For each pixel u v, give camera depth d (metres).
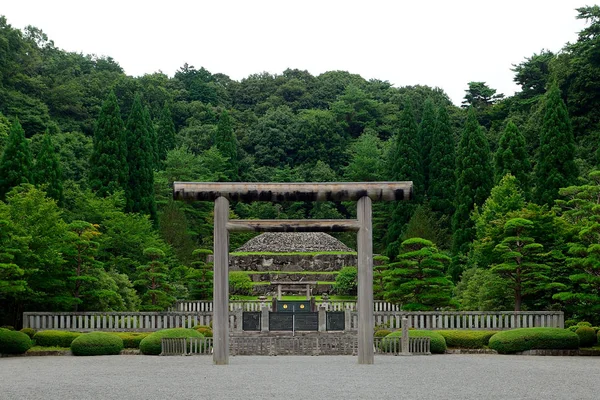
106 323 39.25
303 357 33.56
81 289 42.09
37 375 24.89
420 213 64.12
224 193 29.05
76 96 97.88
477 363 29.58
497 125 90.19
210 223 79.44
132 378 23.73
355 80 138.25
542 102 76.25
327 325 38.62
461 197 63.06
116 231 54.06
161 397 19.34
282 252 71.38
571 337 35.00
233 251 75.38
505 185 53.47
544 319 39.16
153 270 46.00
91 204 54.19
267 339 36.31
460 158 64.81
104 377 24.11
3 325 41.25
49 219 40.31
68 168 73.31
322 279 66.81
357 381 22.86
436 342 35.31
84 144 84.56
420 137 80.00
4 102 84.00
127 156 65.12
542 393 20.45
